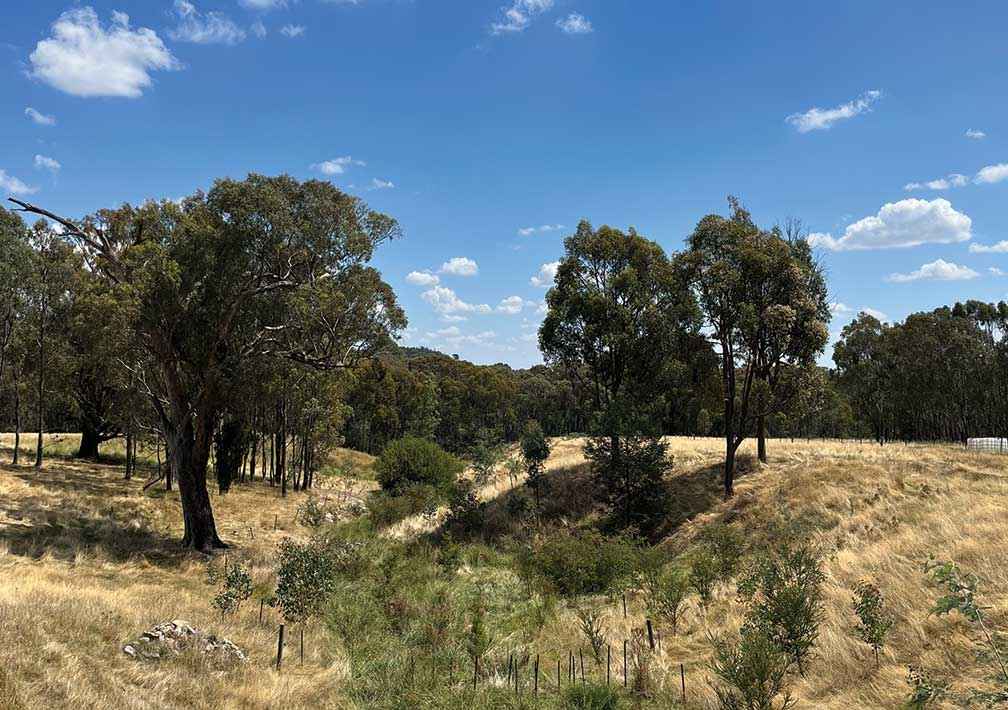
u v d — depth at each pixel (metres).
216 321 22.53
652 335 28.62
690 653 11.38
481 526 29.31
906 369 53.03
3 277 29.31
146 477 38.00
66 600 10.91
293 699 9.12
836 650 9.40
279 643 10.77
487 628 13.70
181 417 22.67
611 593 17.28
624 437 25.73
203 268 21.47
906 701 7.63
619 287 28.92
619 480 25.88
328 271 24.58
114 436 43.69
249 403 27.25
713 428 61.97
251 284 23.34
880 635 9.03
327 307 24.27
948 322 52.19
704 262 26.05
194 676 9.09
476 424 102.88
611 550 19.20
